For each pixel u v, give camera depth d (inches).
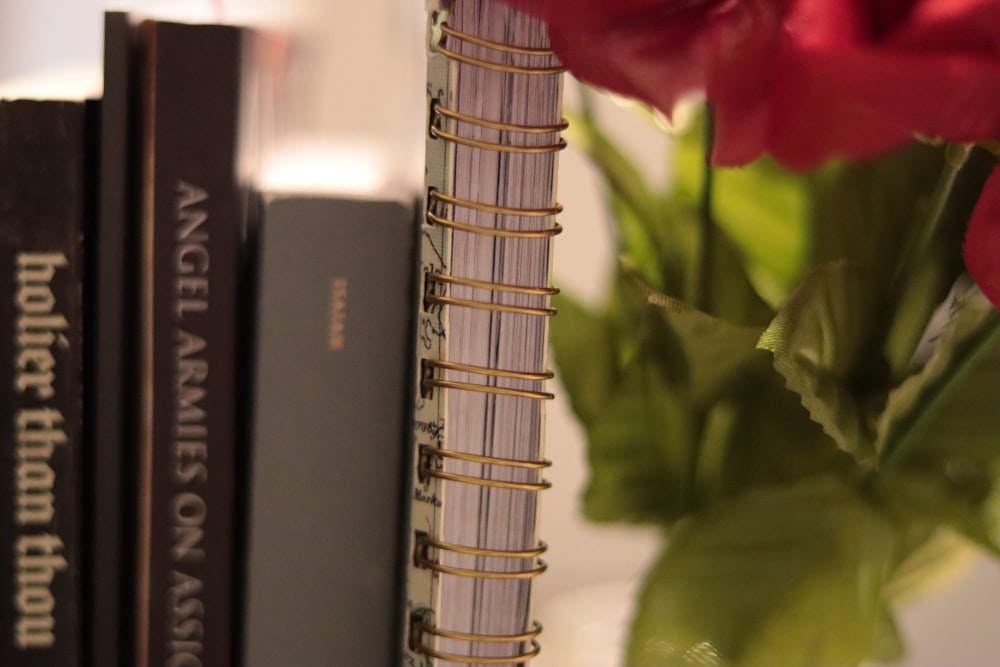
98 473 15.9
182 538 16.0
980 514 16.4
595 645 18.1
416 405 15.9
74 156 15.7
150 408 15.9
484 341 15.8
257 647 16.2
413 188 16.6
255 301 16.0
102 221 15.8
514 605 16.1
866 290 16.1
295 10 18.4
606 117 19.0
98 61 18.6
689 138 17.1
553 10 15.2
